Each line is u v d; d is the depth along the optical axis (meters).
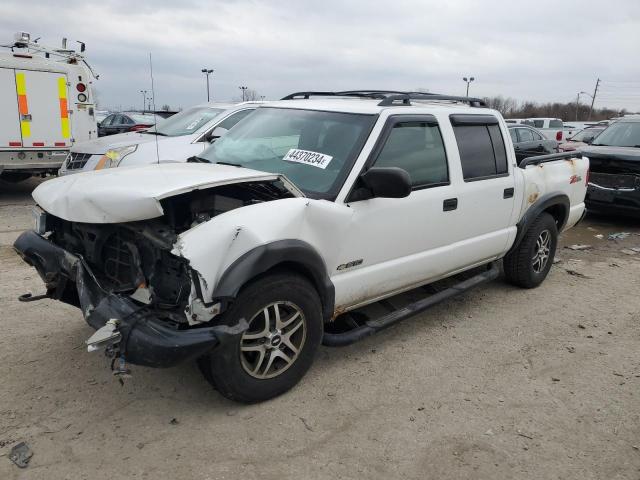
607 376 4.02
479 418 3.43
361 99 4.88
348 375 3.89
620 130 10.20
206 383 3.70
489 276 5.18
